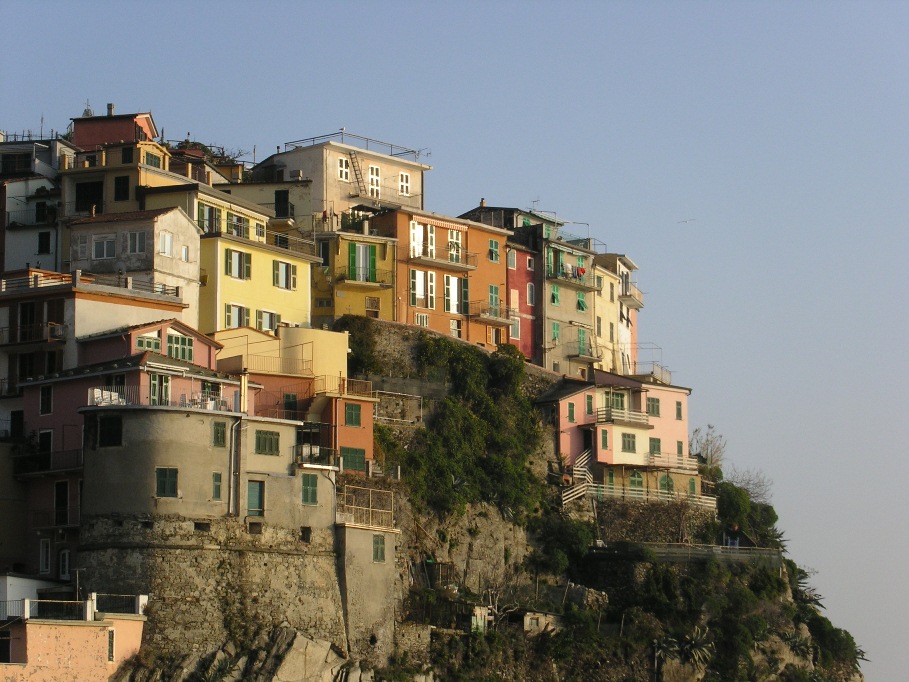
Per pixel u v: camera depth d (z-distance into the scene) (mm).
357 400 115062
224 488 96812
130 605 92688
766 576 130500
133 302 109688
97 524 94750
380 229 139750
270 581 97125
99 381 100750
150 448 95000
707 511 137250
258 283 124062
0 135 147750
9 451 100875
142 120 143250
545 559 121750
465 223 143875
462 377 129000
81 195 127062
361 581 102125
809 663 129250
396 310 136750
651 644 118938
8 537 99438
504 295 146875
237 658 93812
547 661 112375
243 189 144000
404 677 101938
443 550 115312
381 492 110375
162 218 115688
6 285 110500
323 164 147625
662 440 139750
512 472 123188
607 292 162500
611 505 131125
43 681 86500
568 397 133375
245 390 102812
